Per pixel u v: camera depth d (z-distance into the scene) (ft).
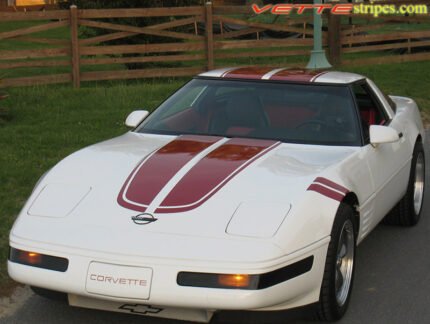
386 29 72.84
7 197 23.88
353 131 18.43
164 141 18.06
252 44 54.75
